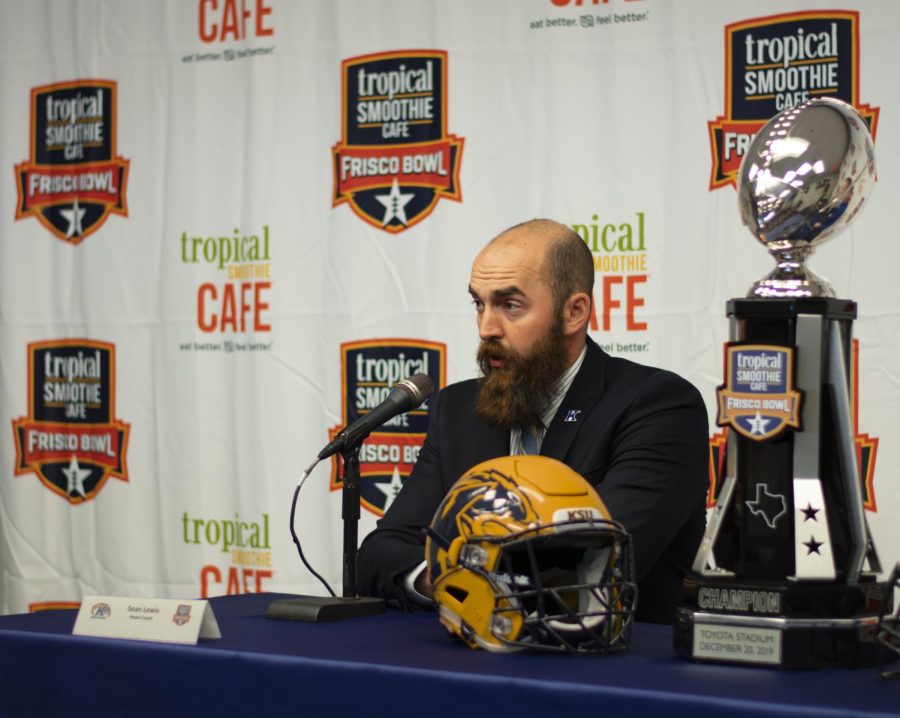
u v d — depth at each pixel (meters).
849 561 1.31
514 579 1.34
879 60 2.72
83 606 1.51
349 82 3.25
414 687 1.24
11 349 3.64
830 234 1.41
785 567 1.31
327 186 3.28
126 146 3.53
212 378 3.41
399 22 3.20
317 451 3.27
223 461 3.39
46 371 3.62
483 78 3.11
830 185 1.37
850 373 1.38
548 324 2.08
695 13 2.90
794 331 1.35
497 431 2.19
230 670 1.36
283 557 3.30
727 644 1.28
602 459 2.06
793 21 2.80
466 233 3.12
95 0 3.57
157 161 3.49
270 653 1.34
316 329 3.28
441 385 3.14
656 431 2.03
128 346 3.52
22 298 3.64
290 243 3.31
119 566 3.52
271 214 3.32
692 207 2.89
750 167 1.42
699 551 1.36
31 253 3.63
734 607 1.29
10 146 3.66
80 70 3.58
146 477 3.50
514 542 1.33
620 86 2.97
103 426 3.55
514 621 1.34
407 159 3.19
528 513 1.34
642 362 2.93
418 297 3.17
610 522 1.36
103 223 3.55
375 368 3.21
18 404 3.64
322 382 3.27
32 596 3.61
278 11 3.33
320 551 3.26
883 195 2.70
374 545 1.99
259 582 3.33
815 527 1.30
